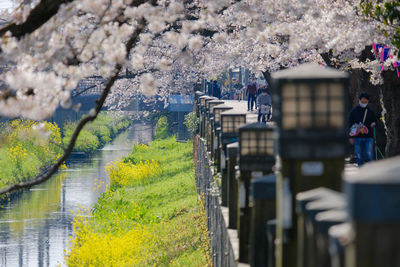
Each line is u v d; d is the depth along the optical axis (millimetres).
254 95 108125
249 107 109062
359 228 6430
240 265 18297
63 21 18797
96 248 56594
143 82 19828
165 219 68125
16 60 18828
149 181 102875
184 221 61281
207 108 56969
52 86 18109
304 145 11156
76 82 18516
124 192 92750
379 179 6359
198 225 56250
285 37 53344
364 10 31781
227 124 32688
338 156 11133
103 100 17703
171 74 103375
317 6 35281
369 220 6348
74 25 20422
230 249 22000
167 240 56000
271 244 13109
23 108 18047
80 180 121250
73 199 99938
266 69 73188
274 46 46281
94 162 154750
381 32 32750
